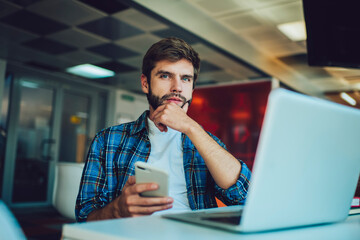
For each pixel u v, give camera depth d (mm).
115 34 4531
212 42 4387
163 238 458
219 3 3926
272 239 490
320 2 2057
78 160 6801
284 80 6375
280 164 492
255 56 5379
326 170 584
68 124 6691
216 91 6500
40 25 4250
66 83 6590
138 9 3467
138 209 680
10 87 5719
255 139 5992
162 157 1135
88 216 911
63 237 537
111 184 1104
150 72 1135
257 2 3867
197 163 1133
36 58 5547
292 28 4594
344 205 673
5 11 3844
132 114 8148
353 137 619
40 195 5969
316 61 2053
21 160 5738
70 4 3646
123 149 1152
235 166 959
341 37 2020
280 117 463
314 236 535
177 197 1080
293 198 542
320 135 540
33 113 6004
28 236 3543
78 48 5094
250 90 6234
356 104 8234
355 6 1996
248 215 490
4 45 4957
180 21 3824
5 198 5418
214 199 1138
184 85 1124
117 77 6727
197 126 945
